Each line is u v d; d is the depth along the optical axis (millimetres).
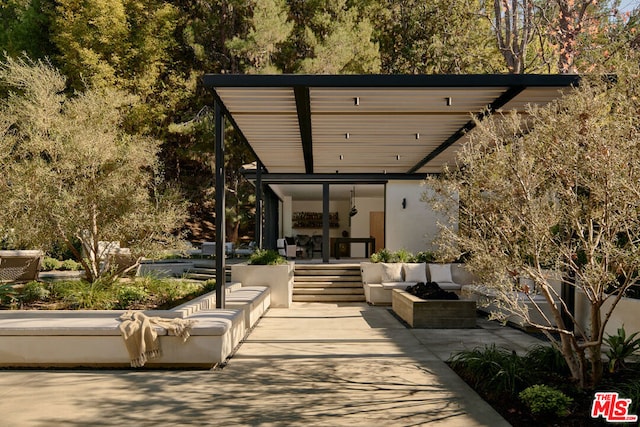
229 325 6523
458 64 24500
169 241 8750
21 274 10180
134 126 25203
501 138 5090
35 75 13172
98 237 8727
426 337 8203
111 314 6773
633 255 4098
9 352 6215
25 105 10930
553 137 4629
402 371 6074
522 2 19453
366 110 8680
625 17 14750
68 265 14172
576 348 4867
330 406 4809
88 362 6199
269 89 7391
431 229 16469
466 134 10211
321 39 24375
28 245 8367
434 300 9141
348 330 8891
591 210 4512
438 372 6016
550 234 4719
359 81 6996
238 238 27922
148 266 14945
